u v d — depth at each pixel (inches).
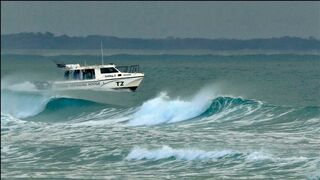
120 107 5142.7
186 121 4345.5
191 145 3208.7
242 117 4215.1
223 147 3093.0
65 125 4367.6
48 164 3058.6
